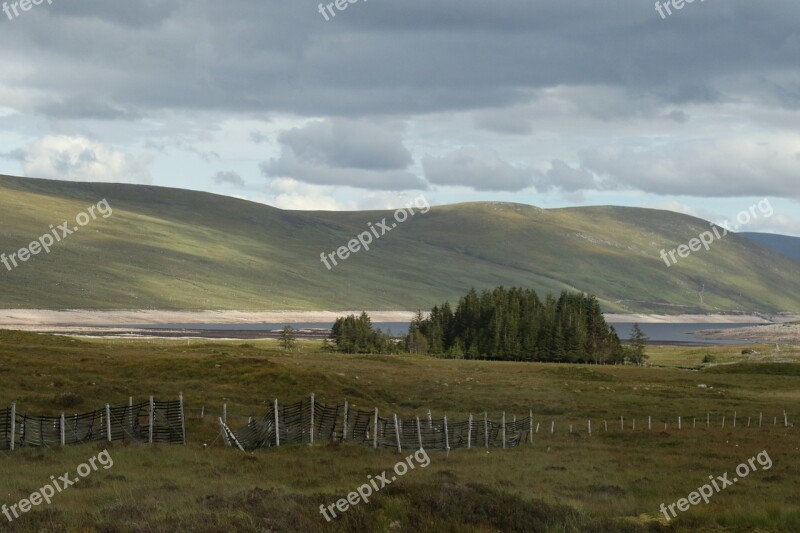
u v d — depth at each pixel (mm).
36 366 82500
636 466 45031
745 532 28250
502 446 54656
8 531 23141
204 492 30156
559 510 29594
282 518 25703
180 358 93312
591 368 167250
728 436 62312
